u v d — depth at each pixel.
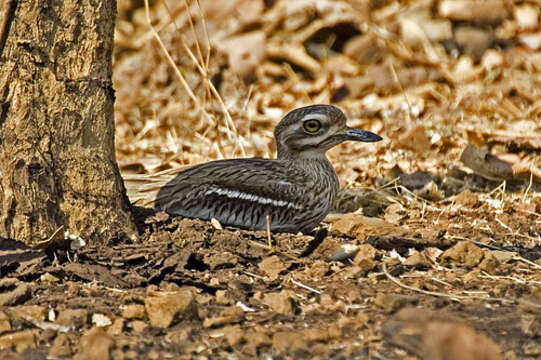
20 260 10.02
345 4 21.38
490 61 20.41
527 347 8.38
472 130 17.02
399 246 11.56
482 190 15.36
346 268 10.73
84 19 10.26
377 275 10.53
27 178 10.13
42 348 8.45
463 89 19.50
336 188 13.20
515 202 14.73
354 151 16.92
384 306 9.43
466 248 11.02
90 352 8.20
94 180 10.48
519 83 19.59
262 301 9.61
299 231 12.99
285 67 20.47
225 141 17.66
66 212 10.38
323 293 9.88
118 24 21.38
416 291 9.99
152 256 10.44
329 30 21.03
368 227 12.31
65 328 8.89
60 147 10.30
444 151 16.78
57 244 10.26
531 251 11.85
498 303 9.62
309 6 21.33
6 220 10.14
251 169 12.77
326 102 19.70
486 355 7.86
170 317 8.97
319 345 8.48
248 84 20.16
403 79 19.98
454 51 20.84
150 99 19.70
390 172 15.88
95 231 10.53
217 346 8.51
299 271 10.70
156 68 20.30
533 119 17.95
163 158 17.02
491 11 21.20
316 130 12.89
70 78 10.27
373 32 20.86
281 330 8.88
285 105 19.53
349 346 8.49
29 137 10.12
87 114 10.41
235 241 11.22
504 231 13.08
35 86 10.12
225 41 20.56
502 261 11.25
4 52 10.02
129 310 9.10
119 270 10.12
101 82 10.48
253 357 8.28
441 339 7.99
